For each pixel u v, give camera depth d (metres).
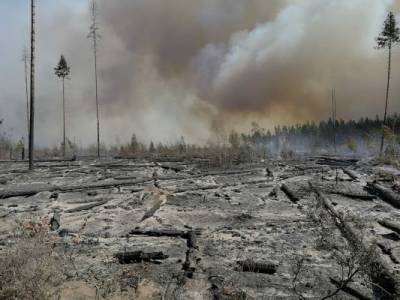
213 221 9.70
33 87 21.39
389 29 34.31
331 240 7.07
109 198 12.62
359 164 22.02
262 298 5.25
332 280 5.82
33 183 16.73
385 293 5.36
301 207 11.04
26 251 5.49
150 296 5.31
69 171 20.98
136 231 8.61
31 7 21.00
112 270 6.26
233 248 7.45
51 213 10.57
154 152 39.25
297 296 5.34
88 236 8.33
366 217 9.52
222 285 5.66
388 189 12.88
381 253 6.89
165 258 6.89
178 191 13.78
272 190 13.91
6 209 11.07
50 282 5.32
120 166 23.61
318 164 23.70
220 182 16.31
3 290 4.77
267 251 7.26
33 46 21.31
